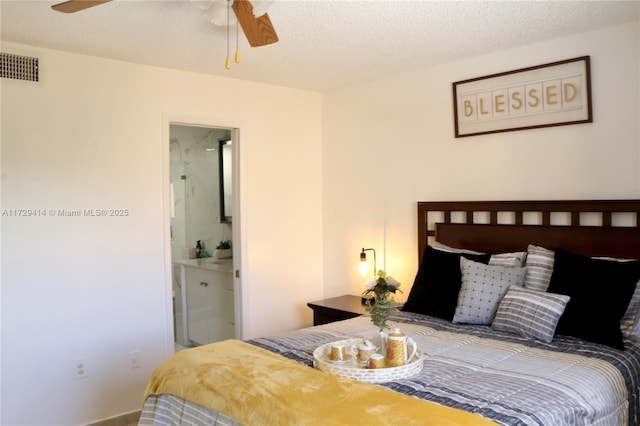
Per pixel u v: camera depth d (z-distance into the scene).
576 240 2.98
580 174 3.01
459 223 3.56
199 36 2.92
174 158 4.88
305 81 4.10
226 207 4.87
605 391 2.00
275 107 4.24
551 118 3.12
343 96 4.38
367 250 4.18
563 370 2.10
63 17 2.61
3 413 2.95
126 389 3.41
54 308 3.12
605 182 2.92
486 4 2.53
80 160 3.22
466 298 2.92
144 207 3.49
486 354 2.31
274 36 2.27
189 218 5.08
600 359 2.23
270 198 4.21
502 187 3.36
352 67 3.68
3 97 2.94
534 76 3.17
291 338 2.67
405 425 1.54
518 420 1.62
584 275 2.61
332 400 1.74
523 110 3.23
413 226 3.87
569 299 2.57
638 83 2.79
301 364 2.21
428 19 2.72
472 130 3.49
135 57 3.32
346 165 4.37
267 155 4.18
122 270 3.39
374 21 2.73
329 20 2.71
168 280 3.60
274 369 2.08
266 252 4.19
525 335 2.59
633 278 2.50
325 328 2.90
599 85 2.93
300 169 4.43
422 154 3.80
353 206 4.32
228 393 1.90
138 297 3.46
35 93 3.05
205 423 1.94
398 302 3.92
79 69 3.22
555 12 2.65
